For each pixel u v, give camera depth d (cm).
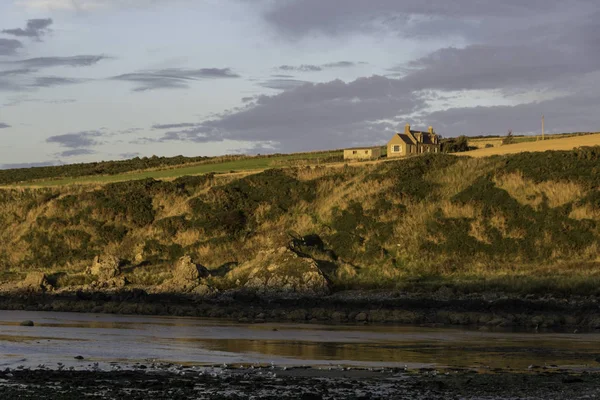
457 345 3962
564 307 5294
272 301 5991
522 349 3819
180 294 6341
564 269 6297
